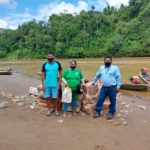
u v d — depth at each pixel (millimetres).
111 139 7234
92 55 80250
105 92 8875
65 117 9062
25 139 7188
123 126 8320
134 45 77938
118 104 11555
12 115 9414
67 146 6750
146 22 87812
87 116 9219
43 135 7465
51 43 88375
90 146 6758
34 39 89562
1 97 12852
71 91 9102
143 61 48781
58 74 9164
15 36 97688
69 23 96812
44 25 101938
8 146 6742
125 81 20750
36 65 45500
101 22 97750
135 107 11078
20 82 19984
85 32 91438
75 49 83188
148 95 15367
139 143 7020
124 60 53469
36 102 11070
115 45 76625
